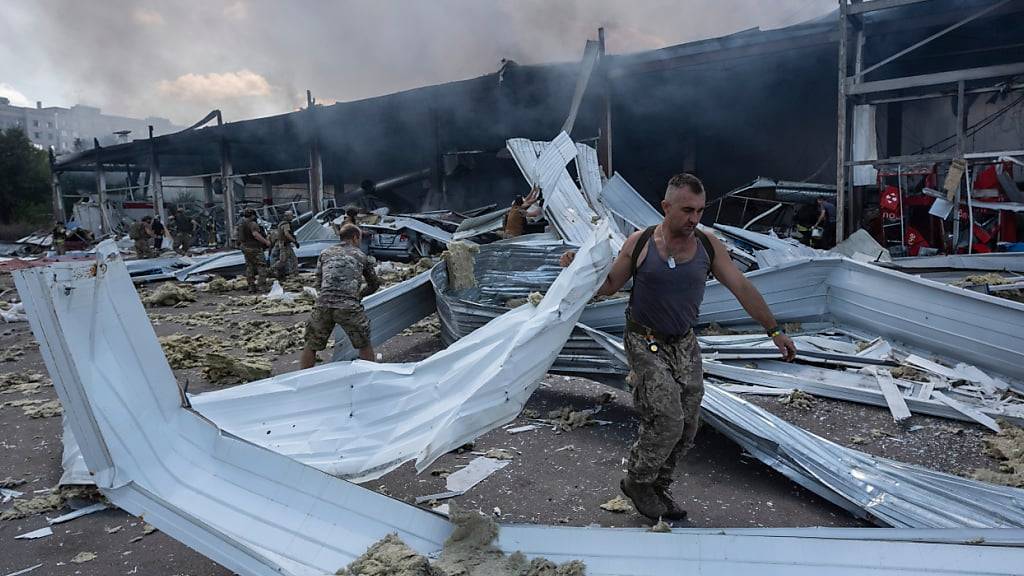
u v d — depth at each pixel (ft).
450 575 7.31
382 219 57.47
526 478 12.12
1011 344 15.42
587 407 15.92
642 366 9.37
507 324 10.26
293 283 42.60
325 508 8.20
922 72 45.83
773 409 15.12
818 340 18.57
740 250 29.55
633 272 9.52
